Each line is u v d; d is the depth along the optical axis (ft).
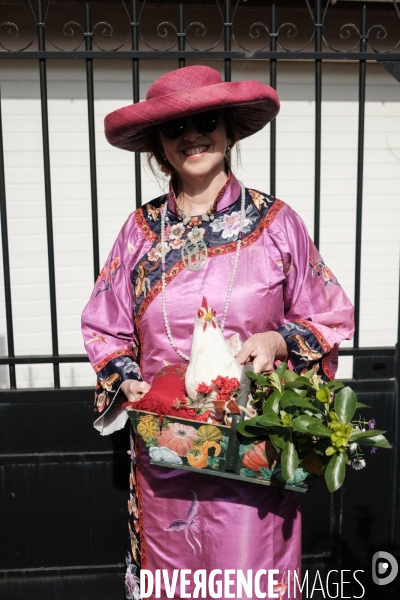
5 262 8.70
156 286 6.37
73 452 8.84
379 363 9.00
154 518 6.43
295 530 6.44
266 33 12.89
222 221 6.38
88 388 8.75
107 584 9.09
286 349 6.18
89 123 8.44
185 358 6.27
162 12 12.55
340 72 14.61
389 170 15.28
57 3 12.19
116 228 14.60
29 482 8.87
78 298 14.79
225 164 6.63
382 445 5.14
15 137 14.06
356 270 8.96
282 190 15.01
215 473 5.59
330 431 5.01
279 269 6.34
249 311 6.18
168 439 5.54
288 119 14.73
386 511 9.16
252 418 5.25
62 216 14.46
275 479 5.55
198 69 6.14
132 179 14.43
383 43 13.19
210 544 6.17
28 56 8.16
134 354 6.75
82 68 13.88
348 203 15.29
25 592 9.02
